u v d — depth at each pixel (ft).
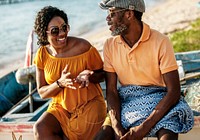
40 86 14.62
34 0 72.84
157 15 54.80
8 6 69.31
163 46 13.11
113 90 13.89
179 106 13.00
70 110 14.33
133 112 13.28
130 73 13.52
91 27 55.42
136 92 13.50
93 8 65.21
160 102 12.97
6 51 46.73
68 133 14.16
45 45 14.43
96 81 14.47
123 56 13.48
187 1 59.88
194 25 44.32
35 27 14.08
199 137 14.52
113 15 13.17
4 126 15.55
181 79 19.26
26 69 17.89
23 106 18.60
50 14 13.83
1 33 53.83
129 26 13.17
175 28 45.91
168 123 12.77
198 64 21.66
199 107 16.08
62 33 13.85
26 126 15.39
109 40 13.93
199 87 17.02
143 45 13.23
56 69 14.28
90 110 14.28
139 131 12.80
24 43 49.39
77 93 14.21
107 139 13.17
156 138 13.88
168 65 13.05
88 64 14.37
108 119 13.87
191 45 34.58
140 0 13.20
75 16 61.41
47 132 13.69
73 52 14.25
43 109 17.71
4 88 20.43
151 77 13.41
